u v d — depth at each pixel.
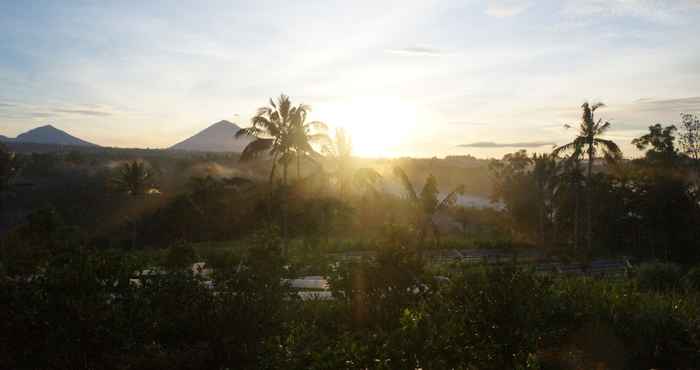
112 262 7.36
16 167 50.72
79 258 7.00
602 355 9.32
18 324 5.95
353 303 10.66
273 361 7.26
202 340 7.47
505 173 53.03
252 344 7.40
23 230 27.16
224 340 7.27
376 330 9.56
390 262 10.59
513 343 6.71
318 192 36.19
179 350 7.23
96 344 6.21
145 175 49.47
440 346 6.98
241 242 39.12
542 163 45.47
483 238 42.19
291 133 33.53
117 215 48.50
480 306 6.86
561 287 12.77
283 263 8.23
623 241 46.78
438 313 7.95
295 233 35.44
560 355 9.06
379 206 41.44
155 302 7.49
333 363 6.96
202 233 44.38
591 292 12.30
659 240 45.41
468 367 6.89
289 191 33.88
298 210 34.78
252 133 33.62
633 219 45.69
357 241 33.69
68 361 6.11
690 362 9.41
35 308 6.05
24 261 7.09
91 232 45.75
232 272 7.70
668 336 9.95
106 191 53.31
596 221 46.56
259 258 7.89
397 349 6.95
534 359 7.82
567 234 47.84
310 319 10.70
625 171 46.53
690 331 10.27
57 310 6.08
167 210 46.78
